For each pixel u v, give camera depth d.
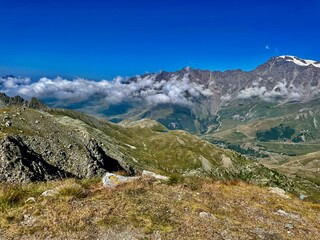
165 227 16.55
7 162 52.31
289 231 19.19
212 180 29.28
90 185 23.17
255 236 17.31
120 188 21.89
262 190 28.66
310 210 25.27
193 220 17.81
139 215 17.50
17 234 14.85
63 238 14.72
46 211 17.06
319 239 18.64
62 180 24.25
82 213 16.97
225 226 17.88
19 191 19.62
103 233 15.43
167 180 25.80
